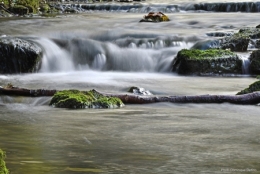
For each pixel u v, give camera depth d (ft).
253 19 80.23
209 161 18.53
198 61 48.44
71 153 19.48
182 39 58.75
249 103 31.60
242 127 24.86
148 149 20.26
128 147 20.57
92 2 112.78
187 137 22.52
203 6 99.86
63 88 38.93
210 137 22.53
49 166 17.60
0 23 71.87
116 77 47.19
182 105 31.27
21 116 27.68
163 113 28.66
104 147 20.52
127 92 36.52
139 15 90.84
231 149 20.35
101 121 26.13
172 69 50.78
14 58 49.65
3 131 23.61
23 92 33.73
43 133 23.18
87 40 54.85
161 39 57.93
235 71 48.52
